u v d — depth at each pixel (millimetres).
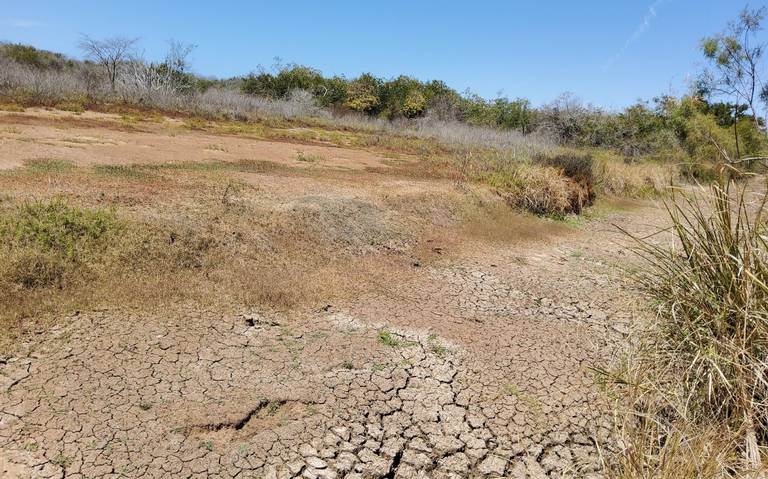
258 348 3268
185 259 4188
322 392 2887
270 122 18438
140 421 2465
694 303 2676
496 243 6656
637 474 2059
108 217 4328
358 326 3754
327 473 2309
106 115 14031
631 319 3236
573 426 2793
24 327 3066
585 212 9852
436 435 2643
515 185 9148
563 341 3812
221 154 9484
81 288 3533
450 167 10828
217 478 2205
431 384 3086
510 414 2857
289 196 6352
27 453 2189
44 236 3842
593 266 5996
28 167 6215
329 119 22312
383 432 2621
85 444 2281
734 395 2320
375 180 8492
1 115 11203
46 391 2578
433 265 5457
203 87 26234
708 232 2773
